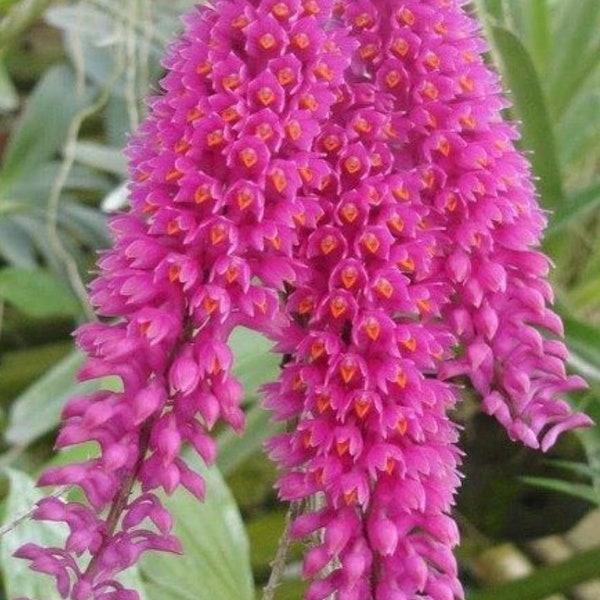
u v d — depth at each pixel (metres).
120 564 0.36
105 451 0.35
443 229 0.37
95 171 0.92
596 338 0.58
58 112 0.86
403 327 0.36
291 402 0.37
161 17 0.87
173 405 0.36
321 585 0.36
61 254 0.74
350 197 0.36
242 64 0.35
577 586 0.64
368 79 0.38
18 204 0.82
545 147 0.60
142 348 0.36
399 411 0.36
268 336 0.36
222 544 0.53
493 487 0.69
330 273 0.36
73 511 0.36
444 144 0.37
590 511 0.71
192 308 0.35
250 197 0.35
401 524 0.36
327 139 0.36
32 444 0.76
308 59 0.36
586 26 0.68
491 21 0.56
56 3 0.94
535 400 0.38
